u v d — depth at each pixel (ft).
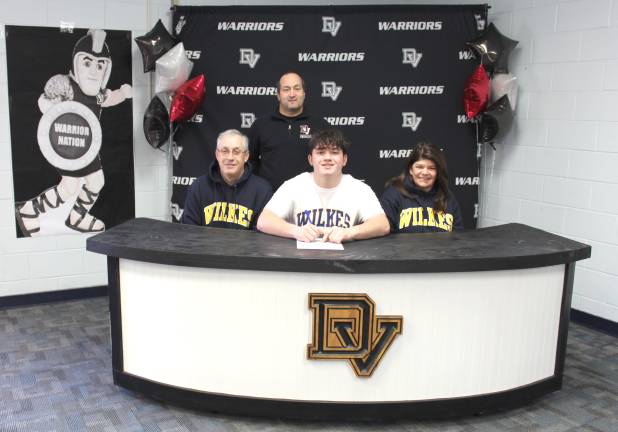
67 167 11.75
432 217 8.52
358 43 12.28
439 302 6.85
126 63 11.96
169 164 12.71
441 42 12.37
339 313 6.75
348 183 8.00
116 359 7.66
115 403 7.77
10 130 11.15
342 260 6.48
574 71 10.92
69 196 11.87
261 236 7.61
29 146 11.35
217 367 7.09
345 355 6.88
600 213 10.65
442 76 12.48
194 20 12.03
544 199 11.75
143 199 12.63
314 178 7.95
